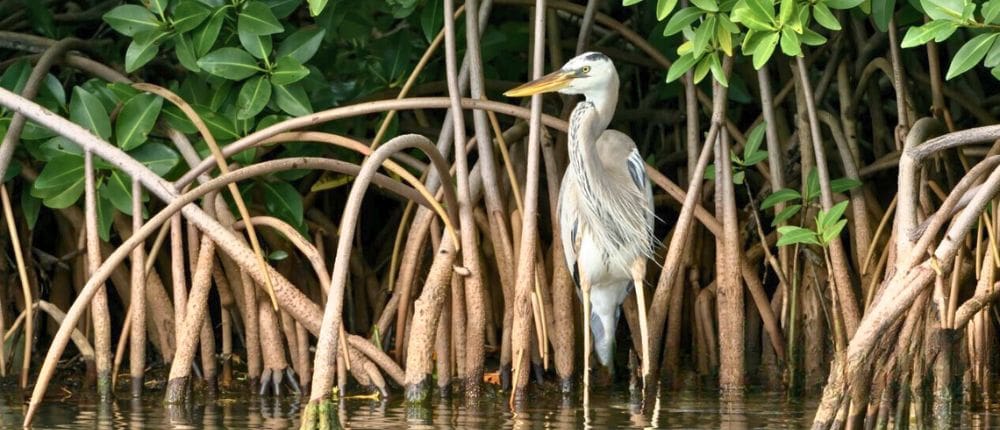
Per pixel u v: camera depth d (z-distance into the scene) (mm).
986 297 11078
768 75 13180
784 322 13148
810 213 13562
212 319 15672
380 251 16062
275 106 12984
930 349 10953
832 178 15430
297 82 13266
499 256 12672
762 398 12203
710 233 14867
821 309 13320
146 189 12820
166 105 13000
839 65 14633
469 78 13195
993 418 10586
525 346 11828
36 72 13219
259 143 12625
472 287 12070
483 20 13586
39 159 13070
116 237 14867
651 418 10781
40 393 10516
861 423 9195
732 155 13039
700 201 13648
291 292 12117
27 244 14562
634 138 17156
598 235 12203
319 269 12094
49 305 13172
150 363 14000
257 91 12656
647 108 16562
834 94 16391
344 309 15281
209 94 13570
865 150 16203
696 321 14133
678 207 15867
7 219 12930
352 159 14430
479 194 13039
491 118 13039
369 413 11078
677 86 15773
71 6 16250
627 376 13766
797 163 14406
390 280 13758
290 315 12203
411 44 15234
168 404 11680
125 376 13328
